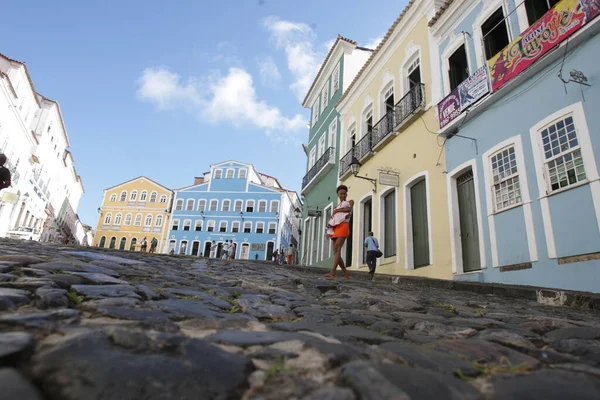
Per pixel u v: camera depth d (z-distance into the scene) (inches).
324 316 101.5
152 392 41.8
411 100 477.4
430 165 429.4
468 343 77.2
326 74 891.4
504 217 315.3
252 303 115.0
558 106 280.8
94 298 88.6
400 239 469.1
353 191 629.6
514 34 335.9
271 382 47.7
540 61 293.9
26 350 48.1
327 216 732.7
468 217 371.9
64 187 1825.8
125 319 72.2
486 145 346.3
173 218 1951.3
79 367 44.6
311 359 56.1
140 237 2044.8
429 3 481.4
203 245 1894.7
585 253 246.5
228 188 1964.8
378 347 68.3
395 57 556.7
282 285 179.5
